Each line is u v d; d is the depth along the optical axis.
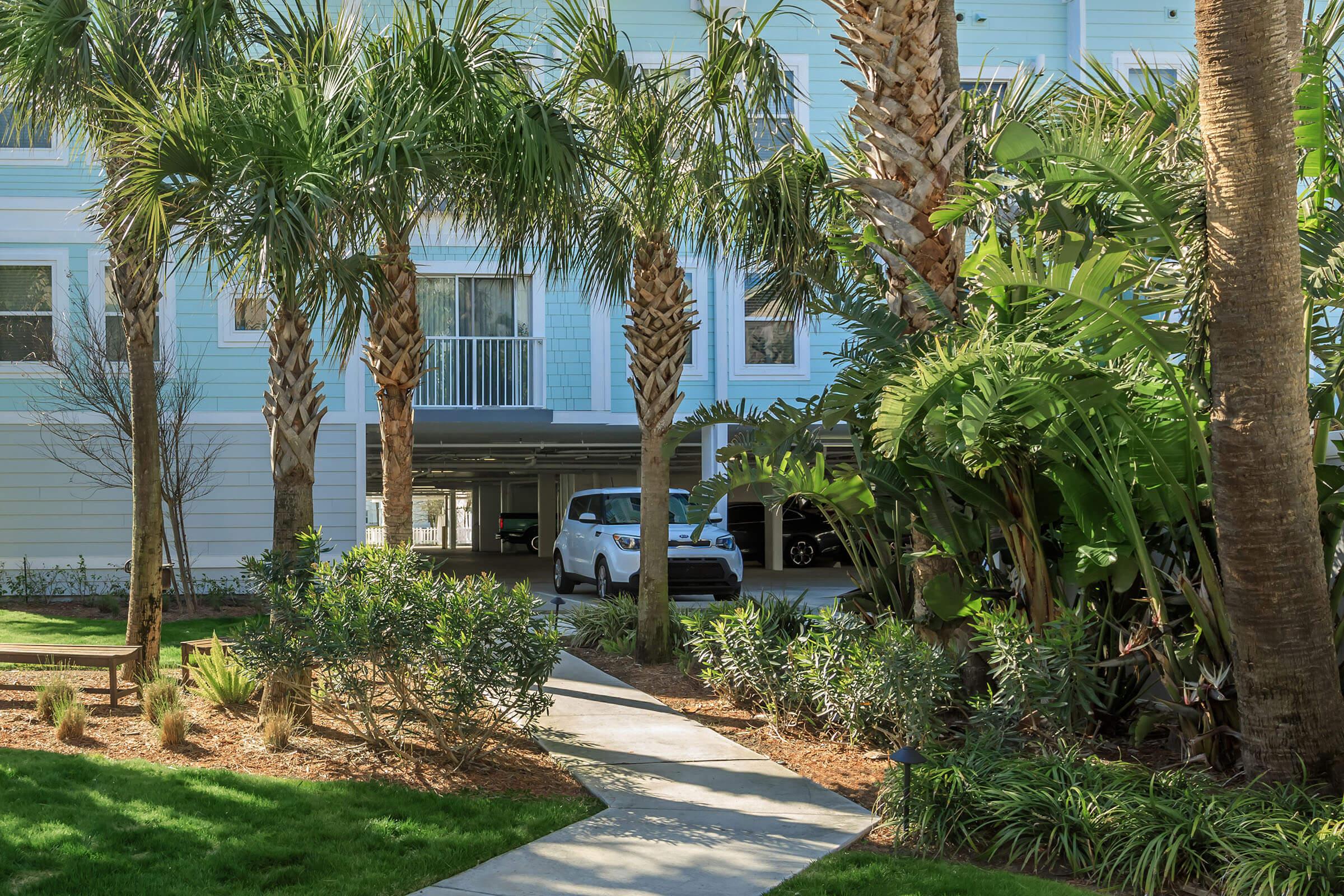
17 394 17.19
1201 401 6.79
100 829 5.18
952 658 7.71
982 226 9.15
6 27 8.37
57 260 17.22
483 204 9.12
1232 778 6.25
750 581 21.08
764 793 6.32
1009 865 5.30
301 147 7.03
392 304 8.33
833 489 8.23
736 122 9.59
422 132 7.65
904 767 5.81
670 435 9.48
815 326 18.80
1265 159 5.63
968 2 18.67
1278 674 5.83
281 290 7.02
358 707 6.87
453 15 15.36
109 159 8.52
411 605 6.54
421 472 30.75
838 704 7.45
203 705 8.29
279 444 8.09
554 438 20.33
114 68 8.31
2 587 16.73
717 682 8.89
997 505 7.64
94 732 7.36
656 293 10.56
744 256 11.15
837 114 18.66
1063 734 6.80
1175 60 18.61
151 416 8.88
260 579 7.39
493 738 7.12
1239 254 5.70
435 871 4.87
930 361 6.27
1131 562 7.25
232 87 7.41
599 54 9.20
